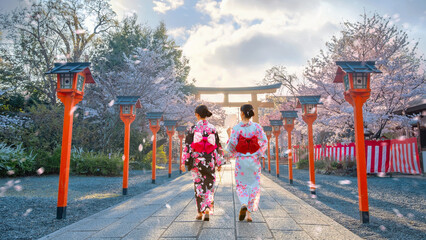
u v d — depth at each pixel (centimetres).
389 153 1014
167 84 1678
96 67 1680
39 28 1596
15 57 1594
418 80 1105
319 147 1449
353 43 1262
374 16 1209
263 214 394
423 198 585
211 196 358
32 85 1639
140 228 320
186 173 1343
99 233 303
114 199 584
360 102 388
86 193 672
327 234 295
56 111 1295
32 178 957
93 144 1446
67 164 414
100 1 1642
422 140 1225
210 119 2592
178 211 418
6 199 522
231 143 364
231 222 346
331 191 703
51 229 344
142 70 1556
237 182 360
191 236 285
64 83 414
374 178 1006
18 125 1218
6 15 1462
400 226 357
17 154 1002
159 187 752
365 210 374
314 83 1286
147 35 1925
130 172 1395
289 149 881
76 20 1658
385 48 1215
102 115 1481
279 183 888
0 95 1413
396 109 1227
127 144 663
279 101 2150
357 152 386
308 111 650
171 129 1177
